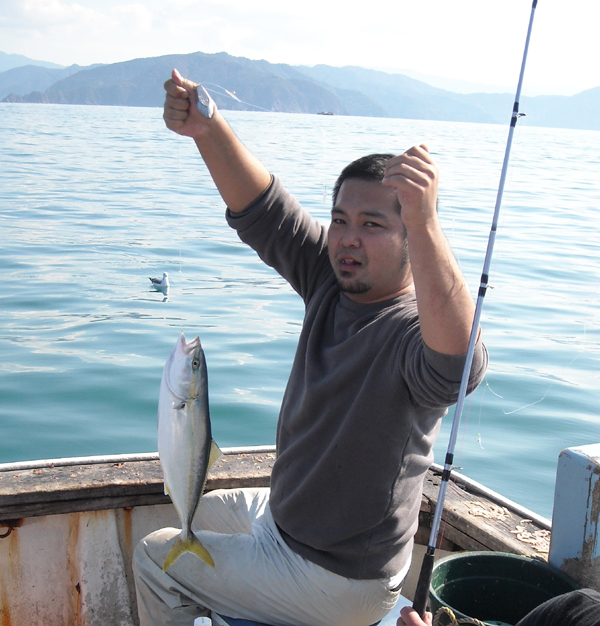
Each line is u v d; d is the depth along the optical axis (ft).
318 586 7.41
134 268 38.09
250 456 10.83
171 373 7.25
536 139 272.31
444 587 8.25
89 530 9.55
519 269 39.93
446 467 6.73
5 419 19.79
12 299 31.50
